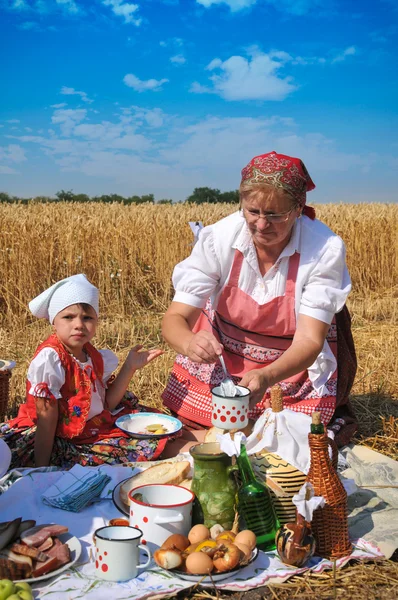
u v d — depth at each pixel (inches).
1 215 510.3
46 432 143.3
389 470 151.2
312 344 138.1
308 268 143.8
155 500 119.6
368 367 249.4
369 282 487.2
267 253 146.1
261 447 122.7
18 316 344.8
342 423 162.6
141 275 422.9
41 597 97.7
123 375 163.8
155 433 152.9
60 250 414.3
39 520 120.4
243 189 132.3
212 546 105.9
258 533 114.5
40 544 107.0
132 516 113.5
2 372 178.7
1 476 129.8
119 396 163.9
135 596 98.4
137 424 158.6
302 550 109.3
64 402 147.0
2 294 348.5
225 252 147.7
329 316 142.2
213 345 131.6
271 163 130.3
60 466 146.3
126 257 429.4
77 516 122.5
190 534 110.8
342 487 115.0
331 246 144.1
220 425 118.6
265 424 125.3
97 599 97.3
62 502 124.6
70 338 146.9
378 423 189.0
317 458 114.3
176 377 168.9
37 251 399.9
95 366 156.6
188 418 164.6
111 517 122.6
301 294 145.7
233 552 104.3
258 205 131.0
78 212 633.6
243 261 148.2
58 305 147.3
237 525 115.9
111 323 342.0
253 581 105.2
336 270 144.2
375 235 490.6
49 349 144.2
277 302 147.2
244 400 118.4
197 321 164.6
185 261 153.3
